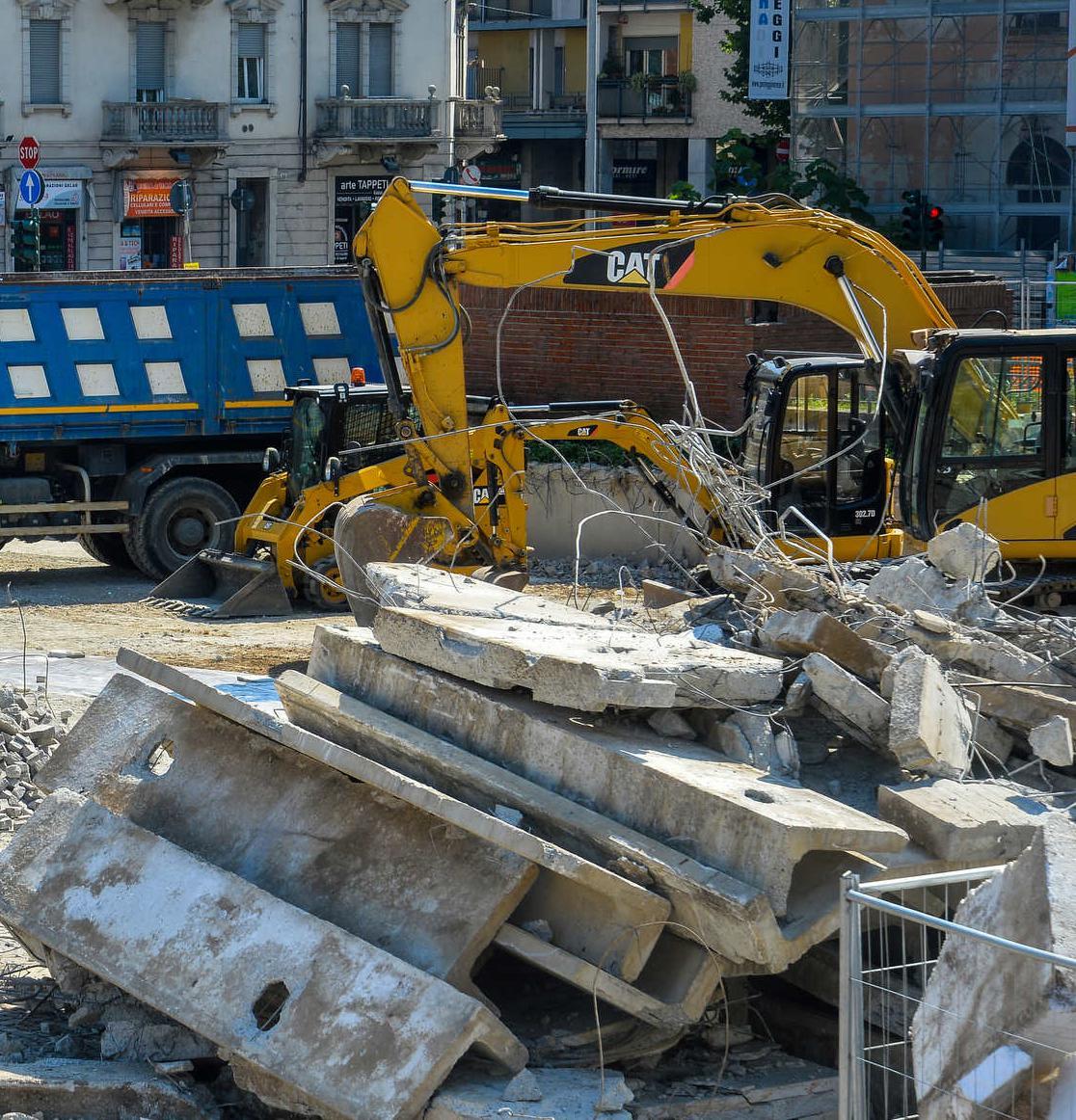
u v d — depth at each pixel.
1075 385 17.41
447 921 8.42
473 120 61.25
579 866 8.17
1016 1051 6.45
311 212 59.75
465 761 9.23
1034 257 43.09
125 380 24.11
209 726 10.15
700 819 8.30
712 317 26.58
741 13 60.09
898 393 18.62
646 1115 7.92
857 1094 7.09
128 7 56.12
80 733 10.45
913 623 10.55
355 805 9.27
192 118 57.00
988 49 47.47
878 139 48.66
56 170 55.88
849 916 7.07
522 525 19.41
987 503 17.55
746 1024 8.98
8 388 23.50
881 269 19.56
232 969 8.49
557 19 78.81
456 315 18.84
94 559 27.72
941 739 9.20
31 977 10.02
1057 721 9.32
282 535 22.25
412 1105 7.71
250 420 24.84
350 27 59.12
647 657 9.38
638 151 80.25
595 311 27.80
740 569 11.70
